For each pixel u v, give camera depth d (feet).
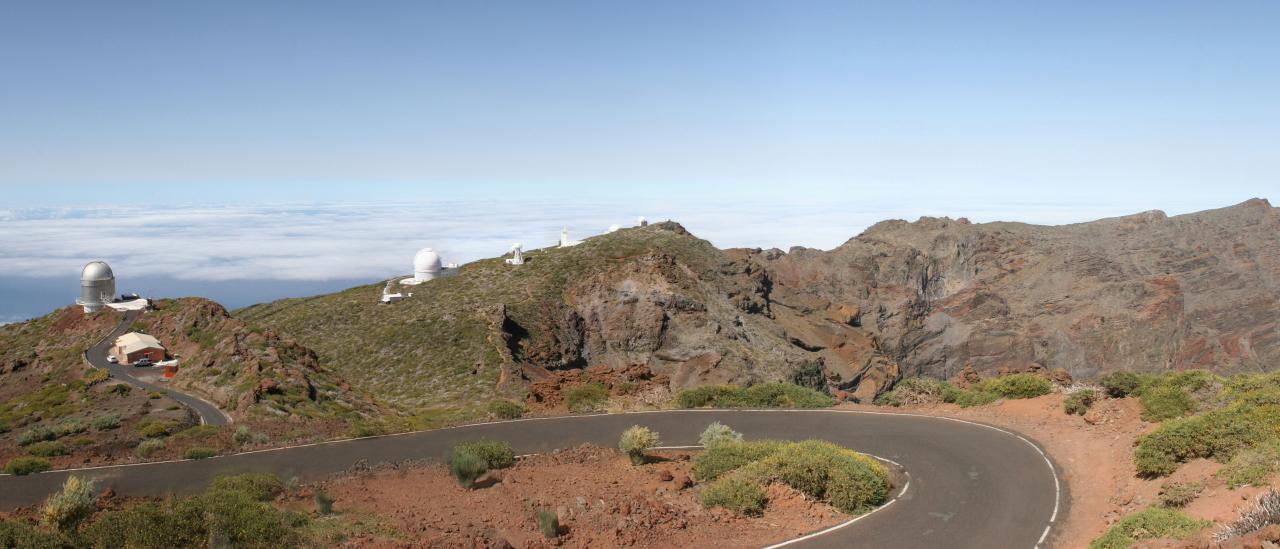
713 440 79.71
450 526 54.24
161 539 44.93
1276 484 48.75
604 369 136.15
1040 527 57.26
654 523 56.13
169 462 78.38
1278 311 462.19
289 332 274.57
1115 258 514.68
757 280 350.23
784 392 115.14
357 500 61.36
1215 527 46.06
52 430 108.06
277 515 51.26
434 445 87.35
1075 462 73.82
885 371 339.77
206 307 198.29
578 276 298.97
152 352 180.86
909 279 491.72
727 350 262.06
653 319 274.77
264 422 107.14
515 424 100.68
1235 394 74.59
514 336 255.09
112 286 238.48
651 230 359.87
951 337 468.75
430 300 287.89
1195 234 530.27
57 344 209.97
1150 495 58.44
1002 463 75.05
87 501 52.16
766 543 53.47
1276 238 510.58
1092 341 457.27
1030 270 510.58
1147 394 82.79
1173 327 451.53
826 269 472.03
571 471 72.64
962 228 539.29
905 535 55.52
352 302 299.17
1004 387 103.86
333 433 94.48
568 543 51.70
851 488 62.80
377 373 224.74
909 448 82.17
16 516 55.26
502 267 318.86
